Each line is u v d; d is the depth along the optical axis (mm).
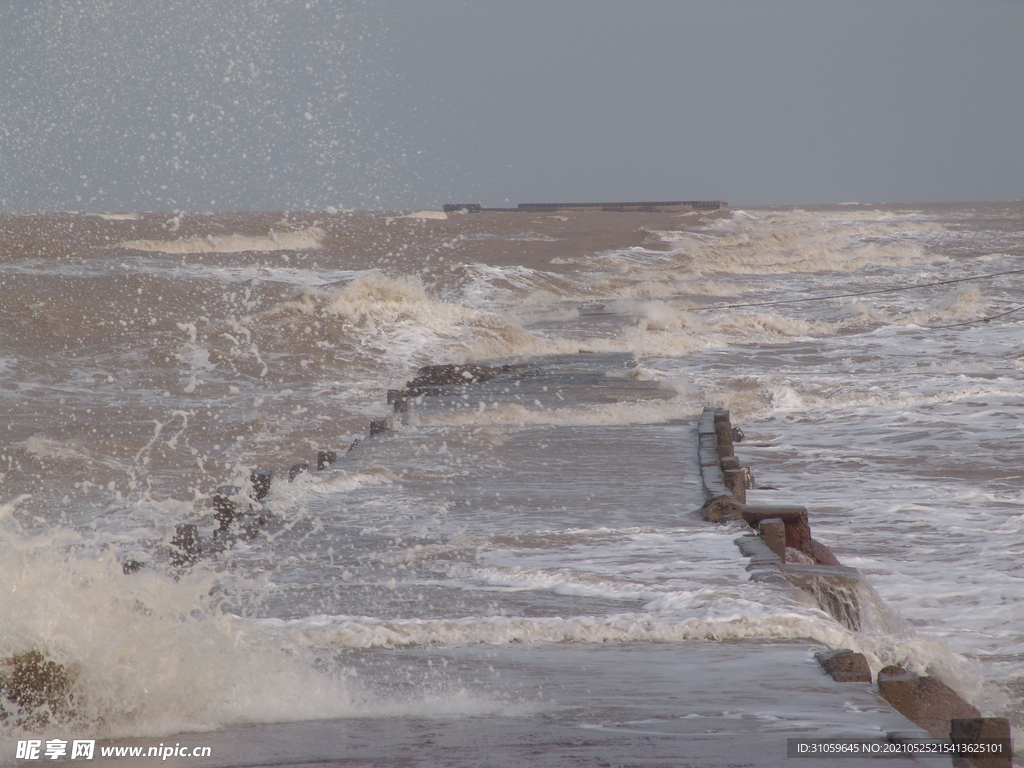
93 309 109562
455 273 156125
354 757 12156
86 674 14281
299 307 106438
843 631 21031
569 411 57625
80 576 16516
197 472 53875
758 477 51000
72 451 56656
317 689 16047
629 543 29703
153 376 84812
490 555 28484
